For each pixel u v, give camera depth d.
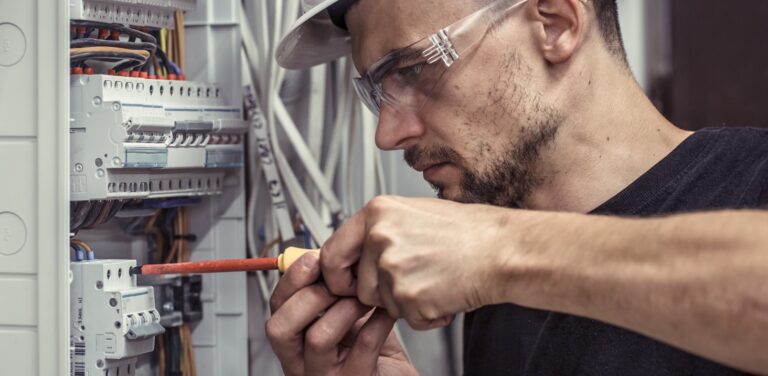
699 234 0.68
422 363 1.51
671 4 1.82
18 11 1.02
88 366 1.06
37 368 1.02
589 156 1.03
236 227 1.33
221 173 1.31
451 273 0.81
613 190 1.04
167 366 1.26
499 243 0.80
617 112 1.03
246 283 1.36
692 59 1.82
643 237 0.72
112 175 1.06
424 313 0.83
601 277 0.73
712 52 1.82
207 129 1.21
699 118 1.83
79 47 1.05
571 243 0.76
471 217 0.83
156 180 1.15
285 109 1.41
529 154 1.00
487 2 0.97
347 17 1.06
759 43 1.81
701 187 1.00
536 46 0.99
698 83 1.83
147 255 1.27
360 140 1.46
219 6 1.34
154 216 1.26
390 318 0.99
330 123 1.47
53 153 1.01
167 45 1.28
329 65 1.46
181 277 1.28
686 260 0.68
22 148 1.02
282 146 1.43
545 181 1.03
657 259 0.70
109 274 1.06
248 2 1.42
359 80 1.06
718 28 1.82
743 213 0.69
